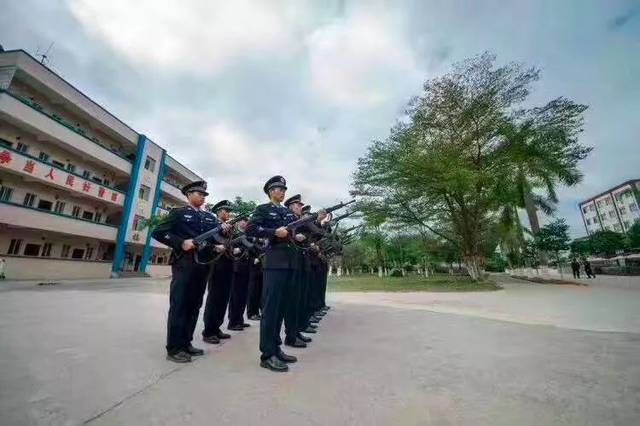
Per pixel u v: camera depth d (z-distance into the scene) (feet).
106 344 13.19
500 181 61.21
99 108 78.89
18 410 7.24
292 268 12.59
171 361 11.32
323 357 12.33
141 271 96.48
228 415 7.38
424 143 63.26
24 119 60.85
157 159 100.17
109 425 6.77
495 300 34.60
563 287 53.06
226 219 19.66
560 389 9.02
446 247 117.91
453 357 12.25
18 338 13.52
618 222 187.83
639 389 8.96
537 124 58.18
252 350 13.44
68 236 77.00
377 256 148.97
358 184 67.05
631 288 49.55
